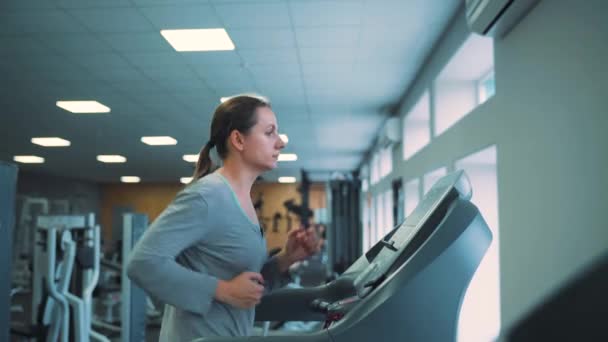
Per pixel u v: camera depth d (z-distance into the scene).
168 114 7.54
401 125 7.12
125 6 3.77
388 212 9.62
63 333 3.92
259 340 0.96
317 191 18.86
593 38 2.04
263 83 5.96
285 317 1.48
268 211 18.69
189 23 4.11
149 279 0.97
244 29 4.25
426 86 5.30
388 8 3.90
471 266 1.02
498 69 3.25
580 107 2.16
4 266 2.50
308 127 8.82
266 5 3.77
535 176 2.63
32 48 4.67
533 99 2.67
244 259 1.09
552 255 2.42
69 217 4.40
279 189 18.81
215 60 5.07
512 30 2.99
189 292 0.98
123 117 7.71
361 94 6.57
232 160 1.17
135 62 5.10
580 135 2.16
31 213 13.99
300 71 5.49
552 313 0.24
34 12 3.87
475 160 4.18
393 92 6.52
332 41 4.59
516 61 2.93
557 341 0.24
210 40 4.51
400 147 7.33
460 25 3.94
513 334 0.25
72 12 3.87
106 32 4.29
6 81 5.73
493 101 3.35
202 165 1.21
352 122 8.40
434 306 0.99
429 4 3.85
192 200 1.04
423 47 4.81
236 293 0.99
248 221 1.10
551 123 2.45
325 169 15.20
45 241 4.25
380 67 5.43
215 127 1.18
